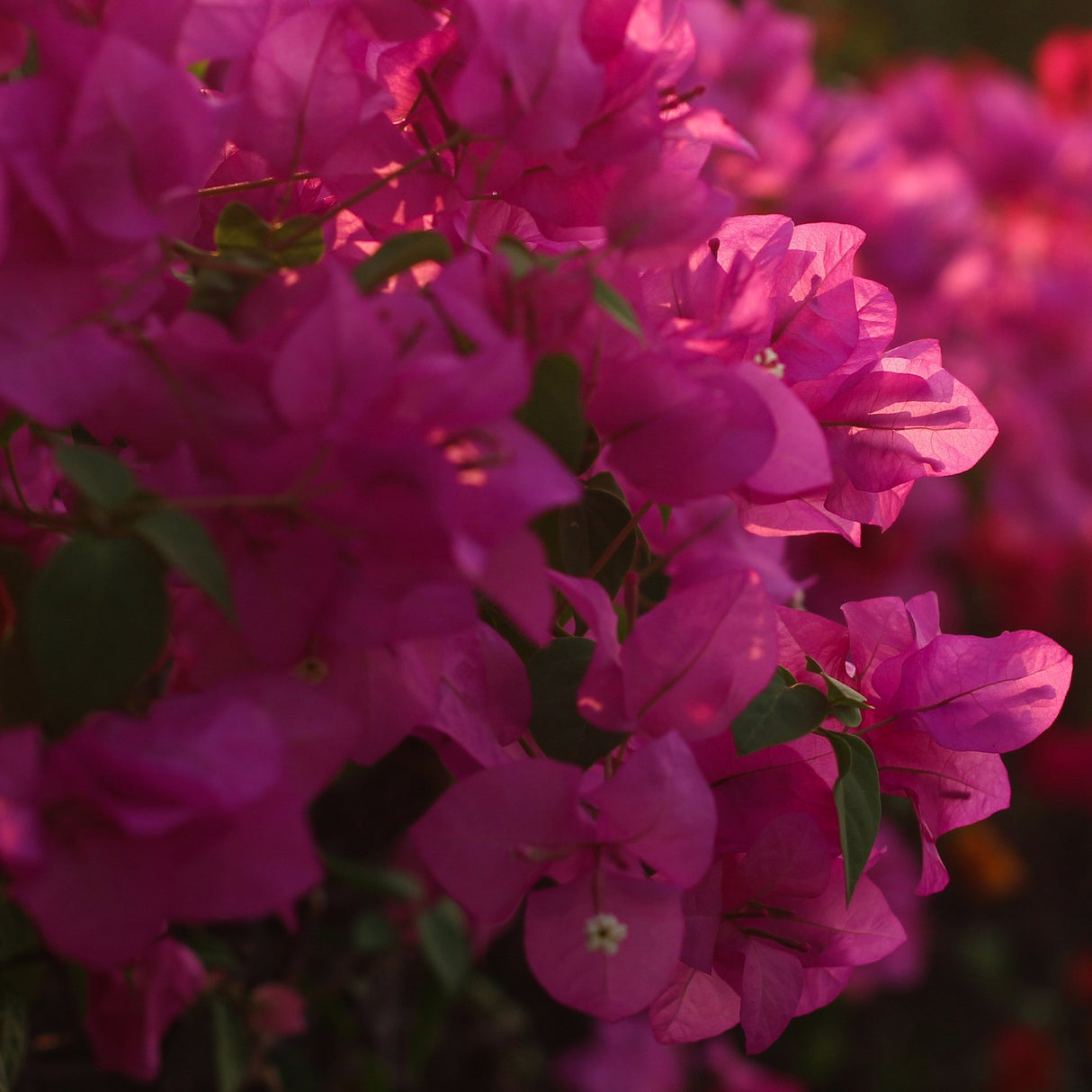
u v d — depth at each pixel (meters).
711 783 0.71
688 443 0.68
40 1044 0.88
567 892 0.67
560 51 0.67
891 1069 2.12
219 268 0.67
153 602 0.63
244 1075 0.93
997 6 3.47
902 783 0.73
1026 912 2.41
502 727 0.69
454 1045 1.42
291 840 0.63
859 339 0.74
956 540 2.09
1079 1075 2.30
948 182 1.92
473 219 0.70
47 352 0.64
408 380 0.63
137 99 0.64
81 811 0.62
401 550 0.64
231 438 0.65
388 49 0.71
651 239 0.69
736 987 0.70
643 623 0.68
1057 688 0.72
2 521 0.70
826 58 2.81
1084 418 2.17
